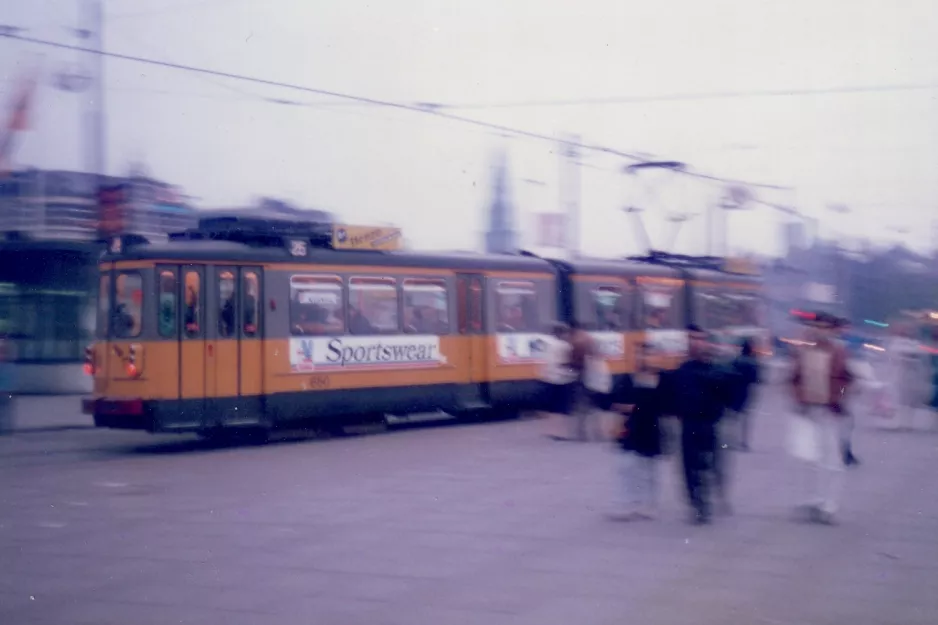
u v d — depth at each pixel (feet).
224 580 29.01
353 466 52.31
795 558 31.65
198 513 39.50
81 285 93.40
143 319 57.36
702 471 36.99
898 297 155.53
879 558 31.63
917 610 25.79
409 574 29.66
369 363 66.39
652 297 89.66
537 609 25.88
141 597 27.27
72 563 31.30
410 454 57.16
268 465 53.01
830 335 37.52
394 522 37.42
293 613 25.59
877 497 42.73
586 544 33.76
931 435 66.39
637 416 37.35
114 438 68.03
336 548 33.12
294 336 62.64
